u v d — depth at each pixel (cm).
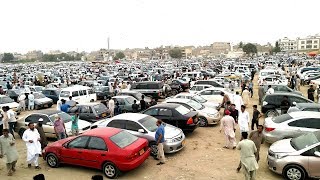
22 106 2433
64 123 1452
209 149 1295
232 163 1127
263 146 1321
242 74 4269
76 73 6300
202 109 1716
